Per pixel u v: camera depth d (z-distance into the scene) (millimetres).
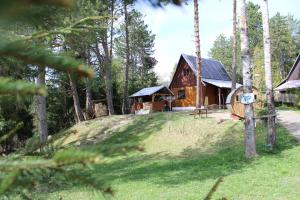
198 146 16609
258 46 57406
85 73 483
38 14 427
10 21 355
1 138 1136
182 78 36156
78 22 1424
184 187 9508
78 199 4828
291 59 67312
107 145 572
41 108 14695
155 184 10078
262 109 19578
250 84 12445
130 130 20875
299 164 10672
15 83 495
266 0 13062
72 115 29000
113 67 35219
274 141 12961
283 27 66125
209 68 37125
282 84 35656
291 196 7961
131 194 9109
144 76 51812
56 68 478
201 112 21688
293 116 20984
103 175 641
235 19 27500
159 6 1054
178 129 19172
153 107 32719
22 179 554
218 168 11492
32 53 470
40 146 1068
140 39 54250
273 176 9727
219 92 33406
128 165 13117
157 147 17375
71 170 599
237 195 8250
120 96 35094
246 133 12477
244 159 12172
